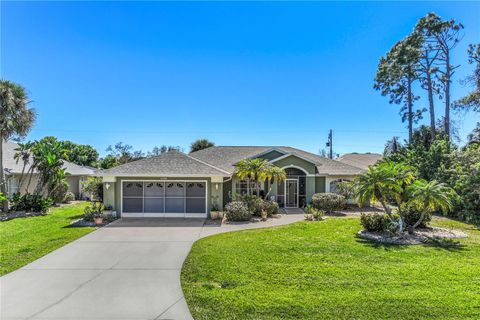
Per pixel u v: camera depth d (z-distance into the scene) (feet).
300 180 85.46
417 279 27.84
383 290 25.17
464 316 20.59
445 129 107.55
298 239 44.62
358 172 87.10
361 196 47.73
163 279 28.66
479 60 98.94
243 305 22.48
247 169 69.72
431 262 33.35
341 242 42.63
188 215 67.97
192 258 35.24
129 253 37.91
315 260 34.01
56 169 80.38
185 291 25.62
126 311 22.04
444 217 67.77
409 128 118.93
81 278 29.09
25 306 22.94
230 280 27.81
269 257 35.14
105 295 25.00
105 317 21.13
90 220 60.80
